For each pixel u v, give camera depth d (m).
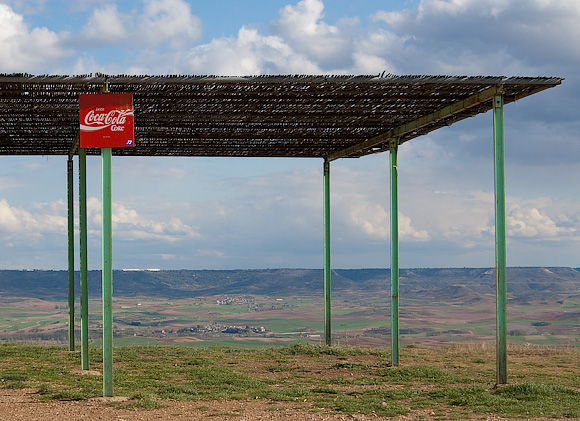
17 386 11.27
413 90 11.63
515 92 11.67
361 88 11.39
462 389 11.17
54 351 17.31
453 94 11.92
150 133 14.84
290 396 10.96
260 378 13.46
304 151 17.78
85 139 10.13
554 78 11.18
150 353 17.48
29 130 14.25
